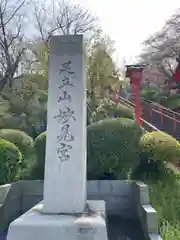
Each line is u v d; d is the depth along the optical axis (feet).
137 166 19.34
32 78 36.40
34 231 10.98
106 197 17.87
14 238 10.95
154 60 81.15
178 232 13.98
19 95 34.65
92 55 32.17
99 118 28.73
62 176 12.50
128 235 15.10
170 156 18.42
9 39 58.54
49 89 13.21
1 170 17.26
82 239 10.90
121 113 34.17
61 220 11.30
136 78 30.55
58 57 13.38
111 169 18.43
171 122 44.73
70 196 12.35
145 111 52.01
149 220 13.64
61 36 13.55
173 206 16.34
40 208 12.97
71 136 12.77
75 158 12.60
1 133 20.47
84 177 13.00
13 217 17.01
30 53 53.83
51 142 12.81
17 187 17.70
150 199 16.84
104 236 10.94
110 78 32.42
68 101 13.05
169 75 80.43
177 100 65.10
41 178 19.47
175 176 18.56
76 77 13.17
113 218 17.31
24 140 20.72
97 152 18.15
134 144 18.30
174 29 79.25
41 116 31.91
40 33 64.08
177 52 77.82
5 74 53.31
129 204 17.72
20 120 31.48
